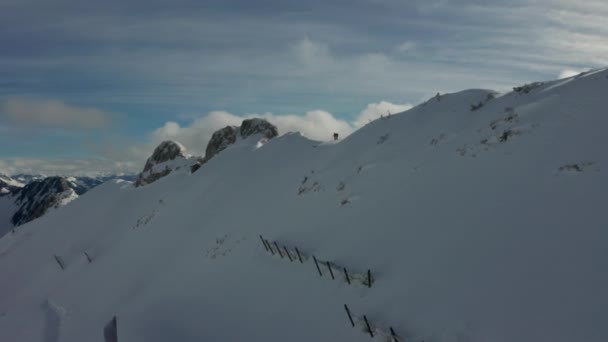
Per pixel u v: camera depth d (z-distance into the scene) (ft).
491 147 67.00
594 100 62.90
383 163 90.17
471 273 42.70
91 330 95.96
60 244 198.39
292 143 160.04
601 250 36.63
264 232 92.73
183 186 186.39
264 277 71.10
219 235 115.24
